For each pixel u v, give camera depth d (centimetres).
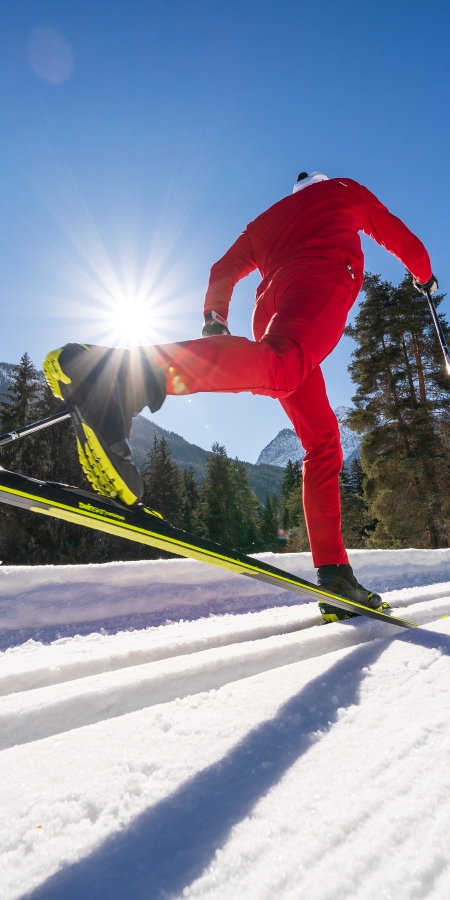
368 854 49
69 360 83
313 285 145
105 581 263
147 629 231
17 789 63
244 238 188
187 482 5147
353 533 2586
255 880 46
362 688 99
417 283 230
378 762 68
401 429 2048
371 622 163
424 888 45
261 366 109
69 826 55
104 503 96
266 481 17338
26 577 245
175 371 95
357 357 2302
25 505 91
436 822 54
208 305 183
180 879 47
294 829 54
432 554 470
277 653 129
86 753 73
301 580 136
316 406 189
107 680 103
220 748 74
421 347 2234
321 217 165
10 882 47
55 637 231
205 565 296
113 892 46
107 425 86
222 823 55
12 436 129
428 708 89
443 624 164
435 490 1936
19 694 97
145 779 65
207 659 116
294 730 80
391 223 187
